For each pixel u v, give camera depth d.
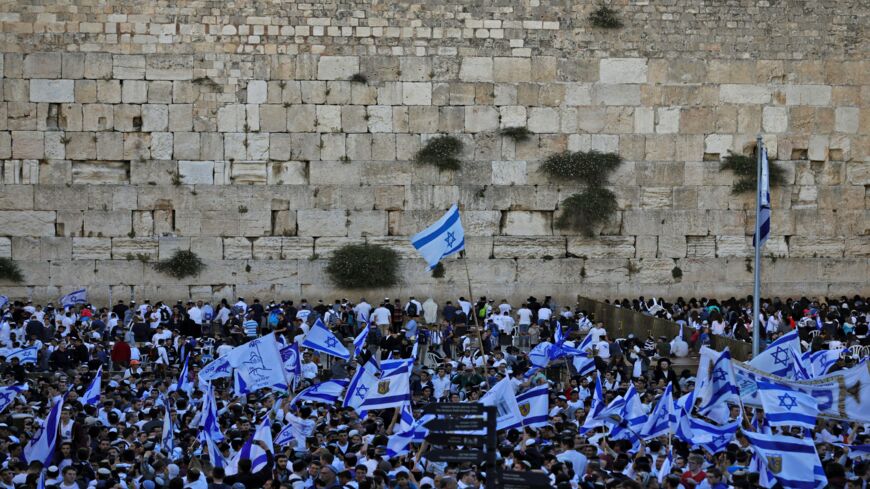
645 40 44.19
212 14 43.25
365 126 43.56
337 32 43.53
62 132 42.88
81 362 34.28
